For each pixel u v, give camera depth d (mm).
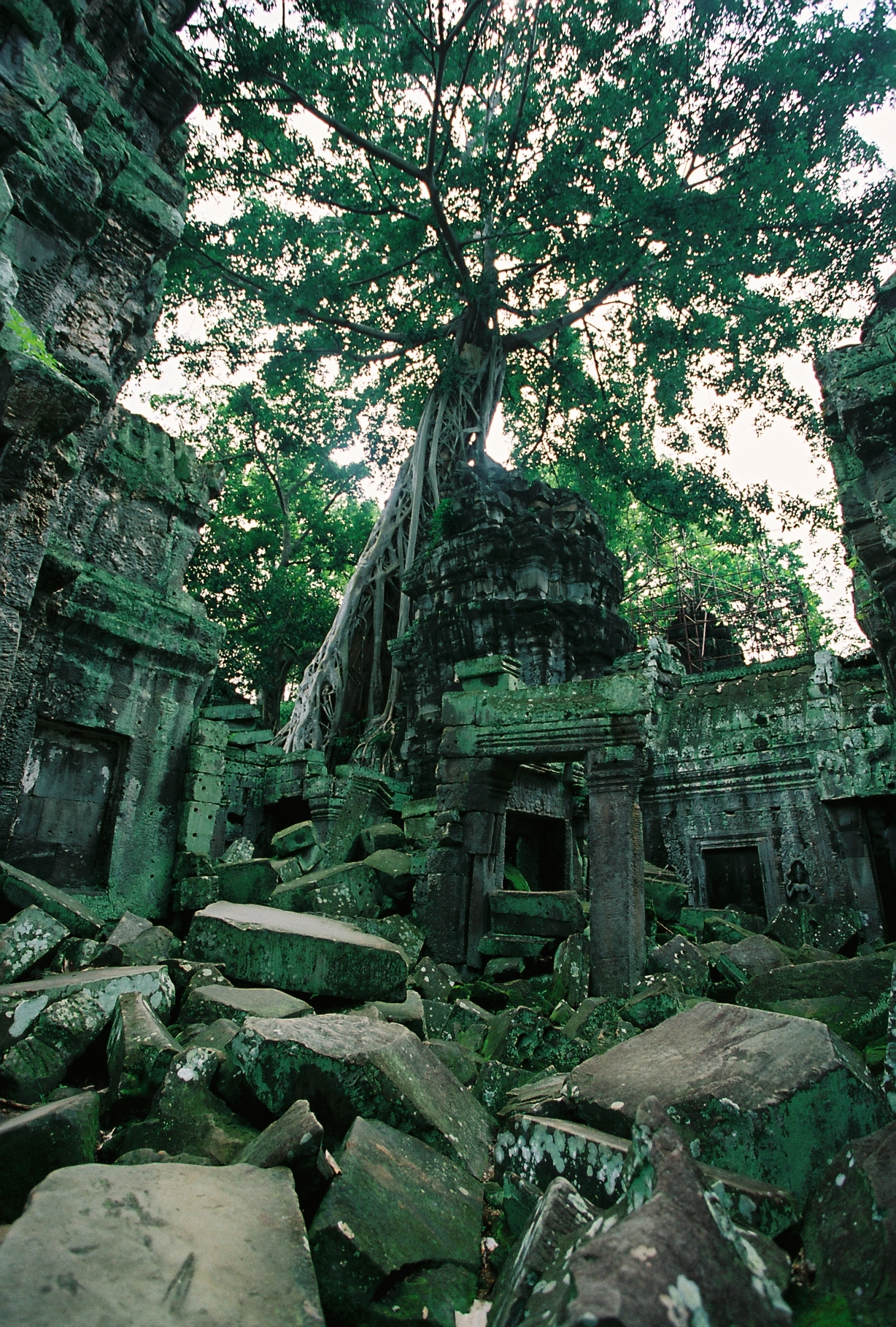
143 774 8516
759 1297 2004
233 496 34719
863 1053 4848
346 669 26062
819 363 5465
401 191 25797
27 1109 3691
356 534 35344
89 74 6773
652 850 17391
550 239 25344
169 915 8445
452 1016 6246
